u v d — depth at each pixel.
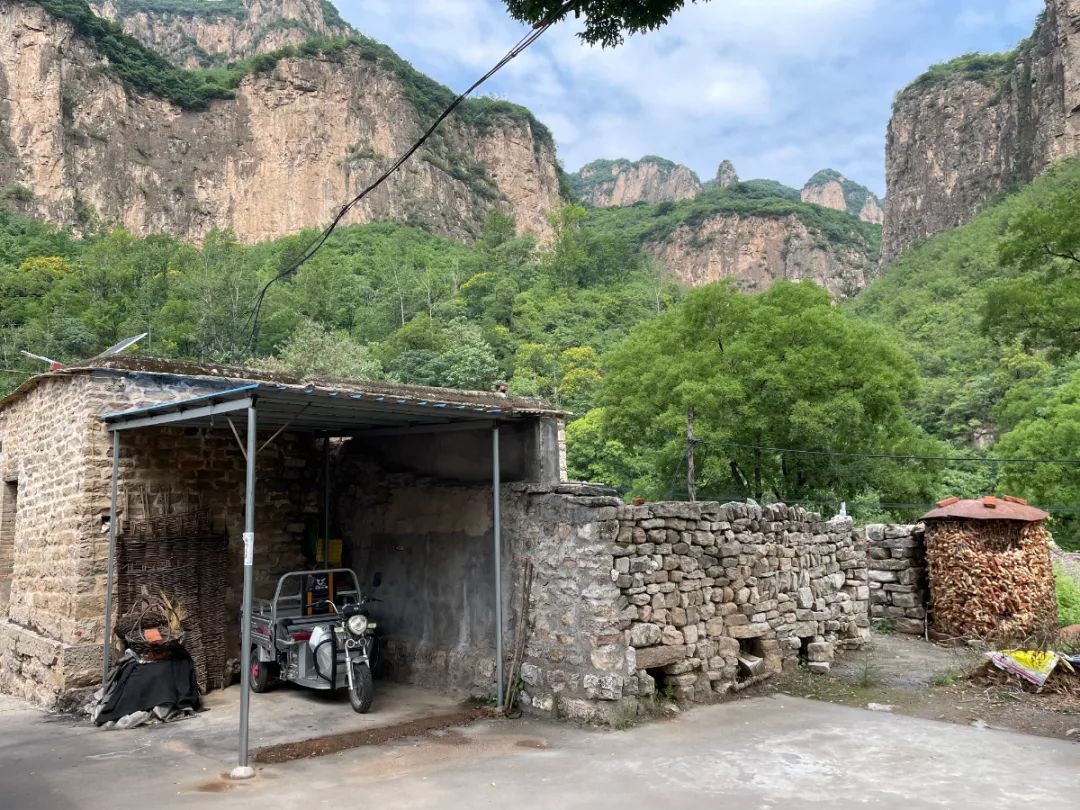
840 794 4.44
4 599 10.07
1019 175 95.94
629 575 6.42
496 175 132.00
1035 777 4.72
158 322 48.03
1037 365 37.25
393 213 110.50
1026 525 9.21
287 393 5.55
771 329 18.39
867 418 18.17
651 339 21.11
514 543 7.05
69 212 89.81
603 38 6.36
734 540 7.54
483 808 4.31
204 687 7.78
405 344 47.97
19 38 94.38
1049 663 6.94
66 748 5.92
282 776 5.05
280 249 85.62
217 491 8.56
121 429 7.59
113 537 7.57
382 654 8.26
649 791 4.54
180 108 108.38
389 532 8.52
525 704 6.65
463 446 7.86
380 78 120.44
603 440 30.12
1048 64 94.19
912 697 7.02
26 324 44.97
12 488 10.33
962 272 67.00
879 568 10.57
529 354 50.69
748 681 7.31
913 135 117.88
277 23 137.12
